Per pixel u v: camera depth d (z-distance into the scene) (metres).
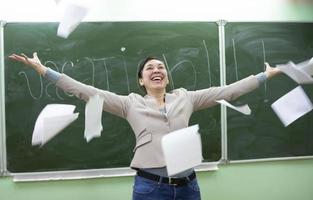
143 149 1.47
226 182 2.38
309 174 2.47
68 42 2.18
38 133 1.31
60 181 2.21
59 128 1.32
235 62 2.35
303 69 1.31
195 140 1.25
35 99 2.16
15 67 2.14
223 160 2.36
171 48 2.28
